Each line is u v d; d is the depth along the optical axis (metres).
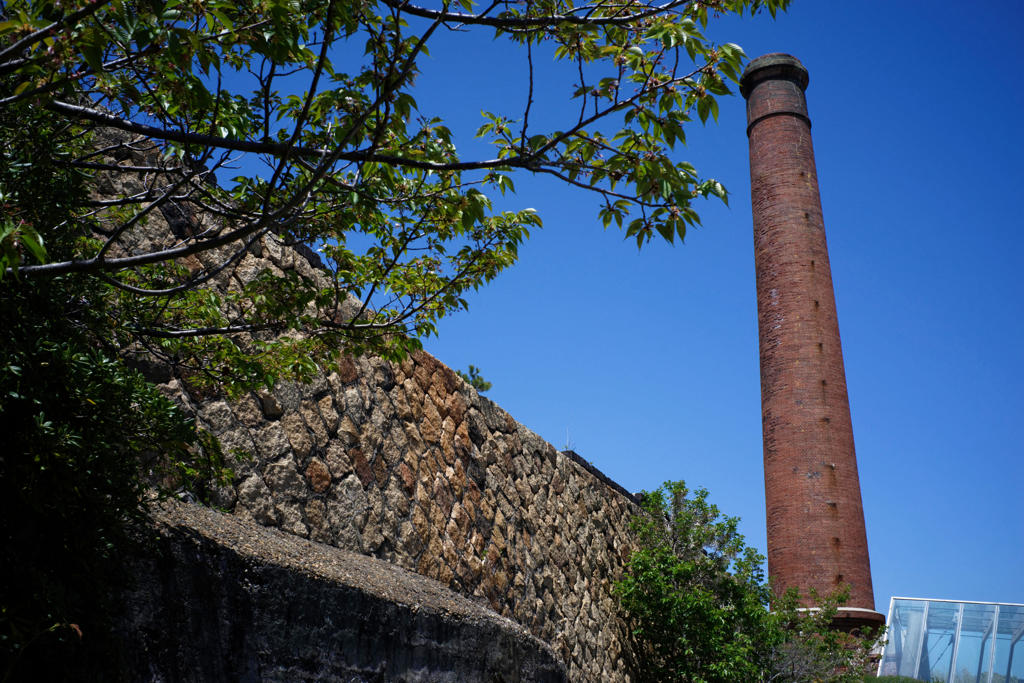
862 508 24.33
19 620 3.54
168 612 4.82
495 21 3.99
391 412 9.55
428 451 10.11
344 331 5.96
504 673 8.57
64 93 3.38
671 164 3.92
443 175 4.91
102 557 4.14
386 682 6.59
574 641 12.65
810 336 25.92
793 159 28.52
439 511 10.01
